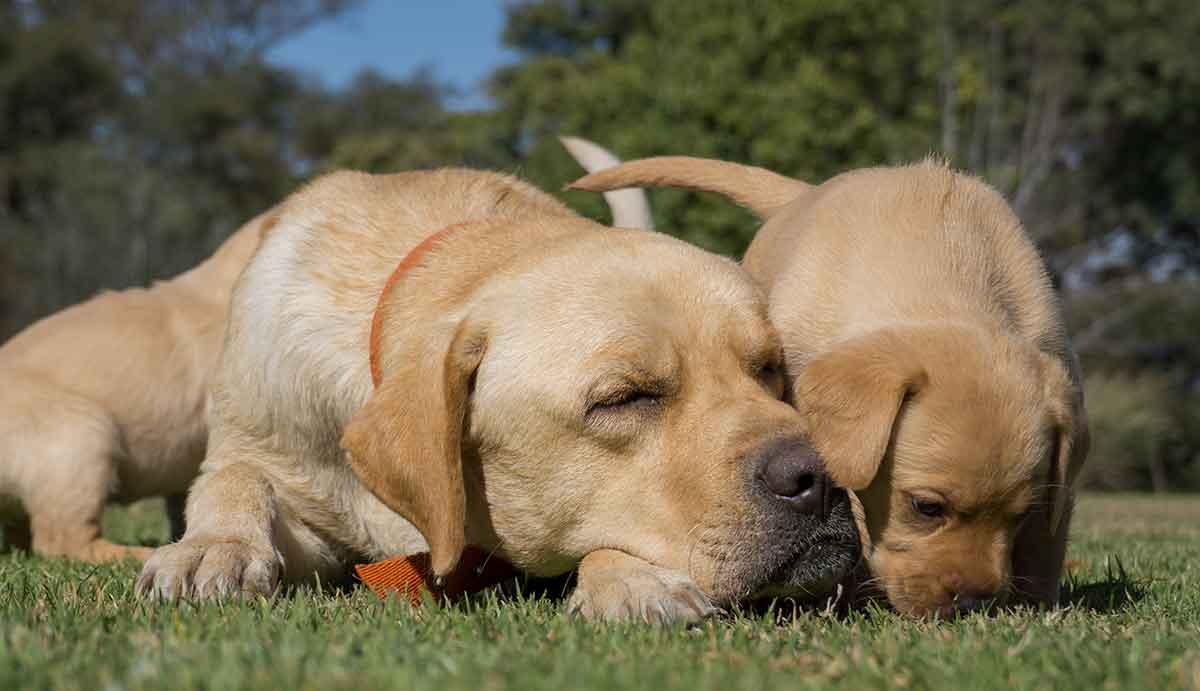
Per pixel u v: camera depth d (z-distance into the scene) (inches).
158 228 1118.4
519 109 1384.1
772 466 135.0
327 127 1897.1
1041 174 1101.1
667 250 154.2
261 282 177.2
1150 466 911.7
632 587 131.3
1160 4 1155.9
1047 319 205.5
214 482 170.9
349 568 183.9
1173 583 190.4
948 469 168.4
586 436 141.9
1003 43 1141.1
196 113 1747.0
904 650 114.1
